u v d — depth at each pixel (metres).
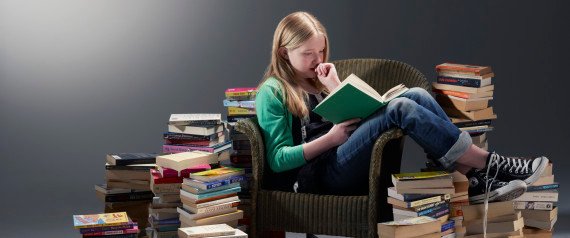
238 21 5.97
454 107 3.49
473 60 6.01
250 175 3.55
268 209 3.22
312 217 3.13
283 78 3.32
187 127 3.61
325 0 5.97
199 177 3.24
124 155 3.87
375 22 6.00
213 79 6.01
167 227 3.44
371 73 3.58
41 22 5.89
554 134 5.77
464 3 5.98
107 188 3.76
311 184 3.20
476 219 3.18
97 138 5.90
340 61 3.65
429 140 3.01
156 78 5.99
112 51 5.94
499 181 3.15
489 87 3.48
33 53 5.89
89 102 5.93
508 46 6.00
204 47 5.99
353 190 3.18
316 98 3.39
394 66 3.54
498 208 3.18
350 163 3.09
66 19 5.90
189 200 3.26
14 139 5.80
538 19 5.98
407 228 2.92
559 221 4.29
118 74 5.96
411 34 6.01
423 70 6.04
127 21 5.94
